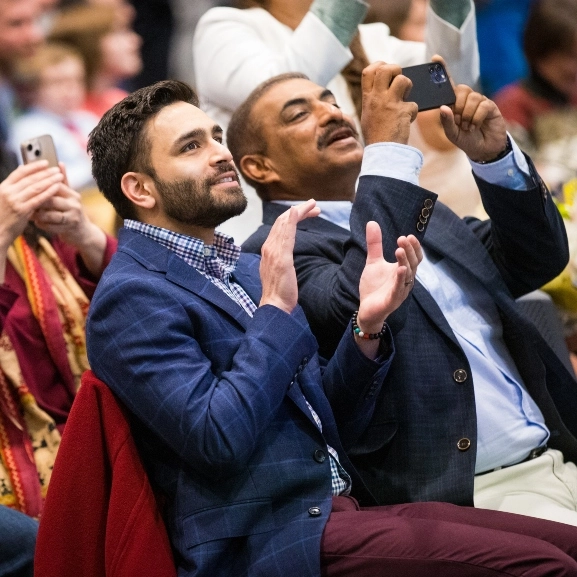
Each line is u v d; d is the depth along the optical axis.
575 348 9.98
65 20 12.13
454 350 7.33
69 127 11.90
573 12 12.48
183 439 5.95
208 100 10.00
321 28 9.32
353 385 6.74
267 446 6.27
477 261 7.92
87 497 6.07
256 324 6.22
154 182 6.74
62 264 8.42
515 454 7.47
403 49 10.78
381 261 6.54
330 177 8.17
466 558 5.88
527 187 7.64
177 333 6.17
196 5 12.91
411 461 7.11
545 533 6.42
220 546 6.04
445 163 10.55
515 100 12.82
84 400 6.13
